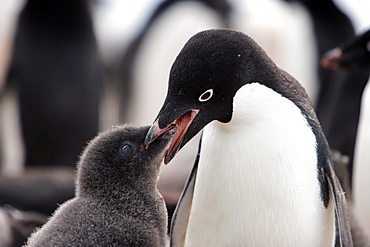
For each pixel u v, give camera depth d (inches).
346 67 621.3
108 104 866.8
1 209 537.3
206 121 333.1
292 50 899.4
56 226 346.6
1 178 570.9
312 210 337.7
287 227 337.1
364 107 551.8
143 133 370.3
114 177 364.2
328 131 614.2
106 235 347.6
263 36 926.4
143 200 366.9
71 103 745.6
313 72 868.6
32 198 551.5
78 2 772.0
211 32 333.4
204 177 346.9
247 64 334.6
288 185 334.6
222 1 956.0
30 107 743.7
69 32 762.2
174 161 664.4
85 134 753.0
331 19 877.8
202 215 349.7
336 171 445.4
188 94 327.9
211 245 350.3
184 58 327.9
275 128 335.6
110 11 1314.0
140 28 944.9
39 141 742.5
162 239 372.8
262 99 336.2
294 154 335.0
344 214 339.3
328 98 736.3
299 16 895.1
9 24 860.6
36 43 754.2
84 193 365.1
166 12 917.2
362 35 621.0
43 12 761.0
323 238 342.6
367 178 537.3
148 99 892.6
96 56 783.7
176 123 332.2
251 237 340.5
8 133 802.8
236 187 338.6
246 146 336.8
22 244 520.7
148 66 896.3
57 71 749.9
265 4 1064.2
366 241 430.9
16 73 761.0
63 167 735.7
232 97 333.1
